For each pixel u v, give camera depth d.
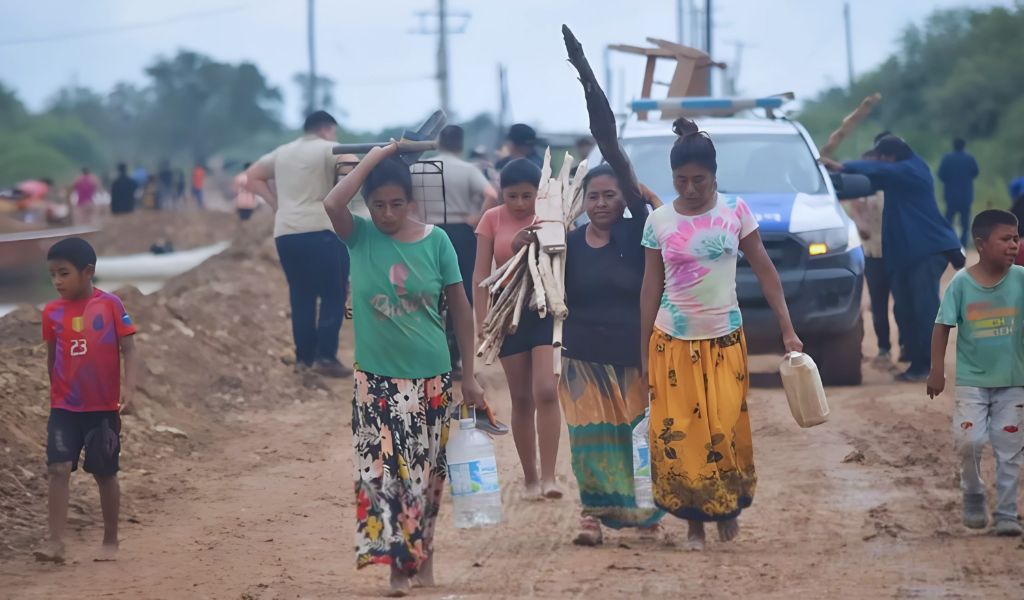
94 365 29.16
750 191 52.44
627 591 25.23
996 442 29.62
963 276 29.77
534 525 31.89
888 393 49.94
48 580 27.41
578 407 29.69
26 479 34.88
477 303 35.16
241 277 79.94
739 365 28.38
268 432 45.62
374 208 25.14
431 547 26.28
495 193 49.16
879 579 25.70
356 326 25.44
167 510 34.34
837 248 50.41
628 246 29.94
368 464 25.12
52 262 29.19
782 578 25.92
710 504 28.19
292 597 25.64
